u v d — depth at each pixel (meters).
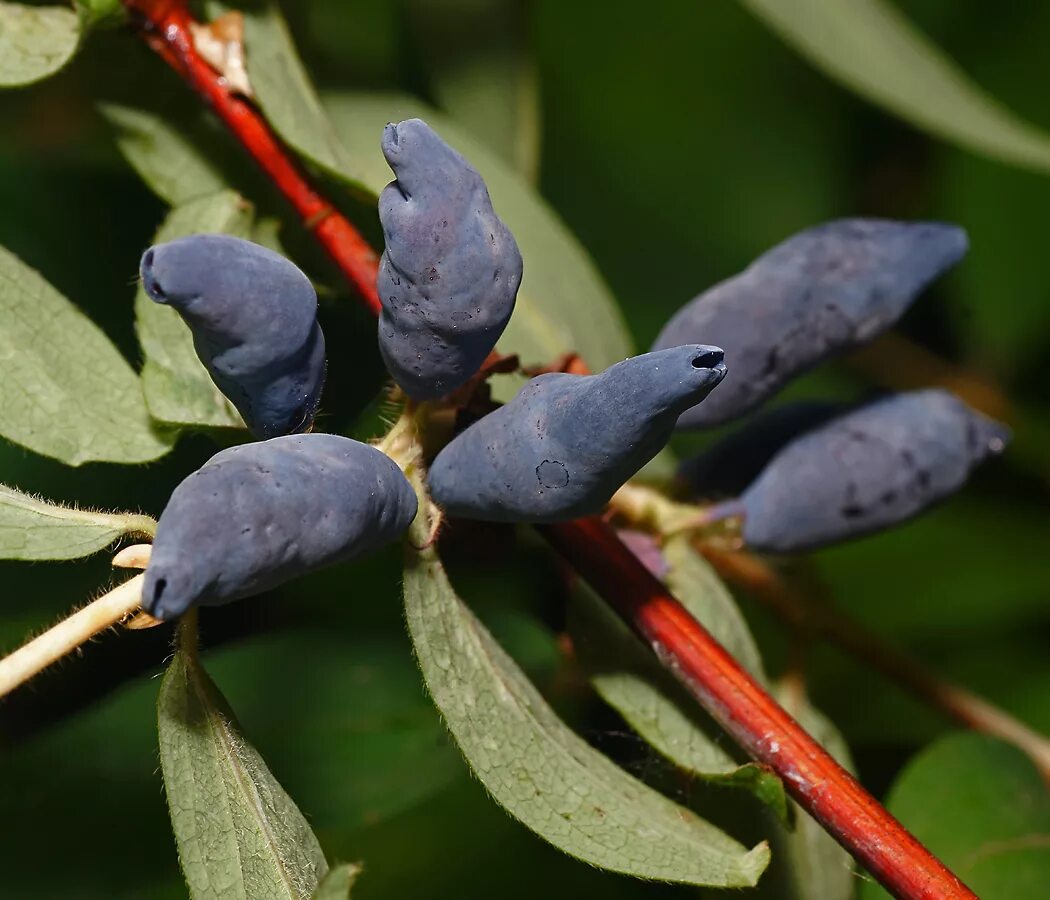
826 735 0.31
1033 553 0.38
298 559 0.25
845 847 0.27
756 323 0.28
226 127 0.30
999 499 0.40
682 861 0.27
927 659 0.37
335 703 0.32
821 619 0.33
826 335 0.29
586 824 0.27
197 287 0.26
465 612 0.27
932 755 0.30
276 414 0.27
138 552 0.26
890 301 0.29
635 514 0.29
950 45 0.45
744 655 0.30
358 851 0.31
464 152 0.32
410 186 0.26
